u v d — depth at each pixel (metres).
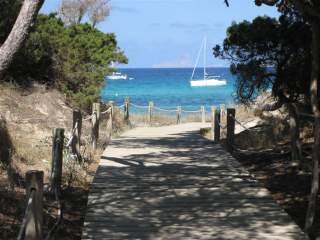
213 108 18.75
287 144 14.79
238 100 12.81
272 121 16.75
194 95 62.16
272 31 11.55
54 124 15.68
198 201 9.41
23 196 9.20
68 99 18.48
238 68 12.02
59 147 9.79
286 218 8.45
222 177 11.30
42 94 17.11
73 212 9.24
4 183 9.77
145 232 7.76
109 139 17.22
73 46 19.23
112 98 53.16
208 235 7.62
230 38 11.95
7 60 5.93
